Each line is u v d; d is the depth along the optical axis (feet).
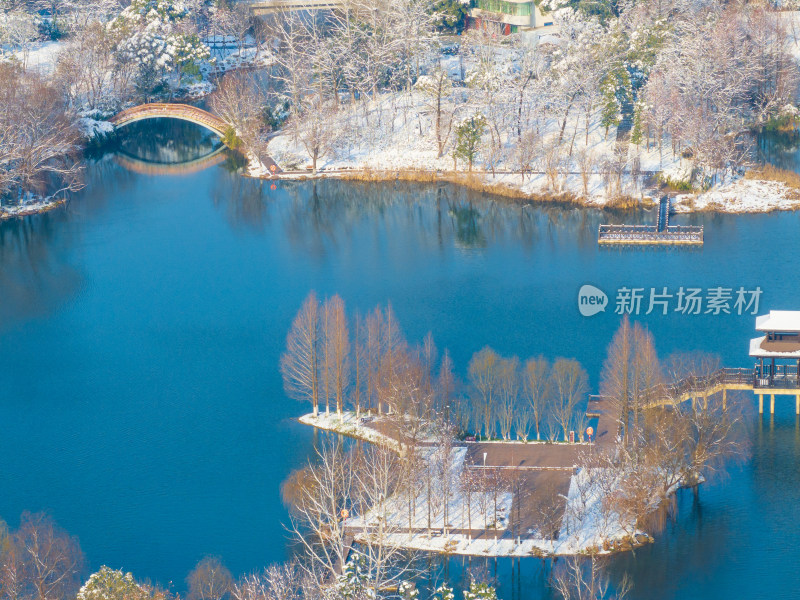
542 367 462.19
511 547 384.27
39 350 541.75
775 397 463.83
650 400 435.53
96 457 451.12
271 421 466.70
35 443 463.01
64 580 365.61
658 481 403.34
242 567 384.88
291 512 410.31
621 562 379.76
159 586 376.89
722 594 366.84
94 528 408.87
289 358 479.00
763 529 393.09
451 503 403.95
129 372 516.32
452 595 334.85
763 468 421.59
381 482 381.81
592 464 415.85
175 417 475.31
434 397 452.76
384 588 330.34
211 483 430.61
